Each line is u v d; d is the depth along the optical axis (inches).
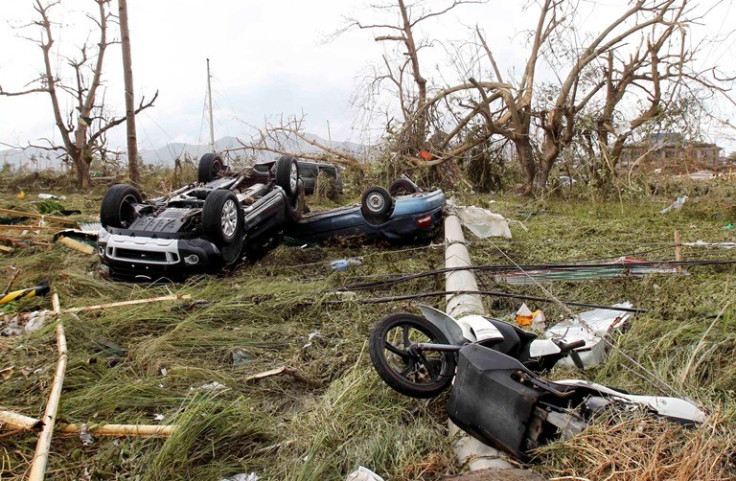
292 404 166.2
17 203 533.0
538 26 700.0
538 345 158.7
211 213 285.3
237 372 182.1
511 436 121.4
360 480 122.9
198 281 283.3
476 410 129.0
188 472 129.0
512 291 262.5
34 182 816.9
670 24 629.3
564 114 671.1
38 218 425.4
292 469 129.3
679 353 176.1
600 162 632.4
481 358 133.6
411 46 783.7
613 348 174.9
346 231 375.9
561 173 700.7
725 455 108.4
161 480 125.4
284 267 318.0
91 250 344.2
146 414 153.6
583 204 604.7
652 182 623.2
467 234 402.3
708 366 166.4
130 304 232.1
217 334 207.2
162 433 139.4
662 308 216.2
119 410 154.6
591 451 110.3
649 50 652.1
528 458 120.1
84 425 142.5
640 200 590.9
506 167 765.3
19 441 135.6
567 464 112.6
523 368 131.0
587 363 174.4
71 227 427.2
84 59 826.8
